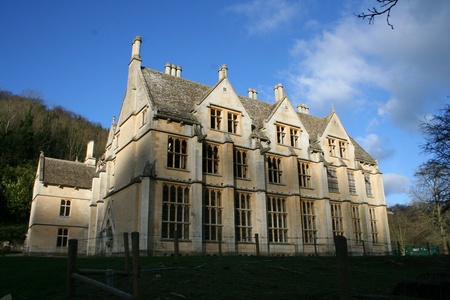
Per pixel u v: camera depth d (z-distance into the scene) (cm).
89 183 5038
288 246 3631
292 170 3859
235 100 3694
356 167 4641
